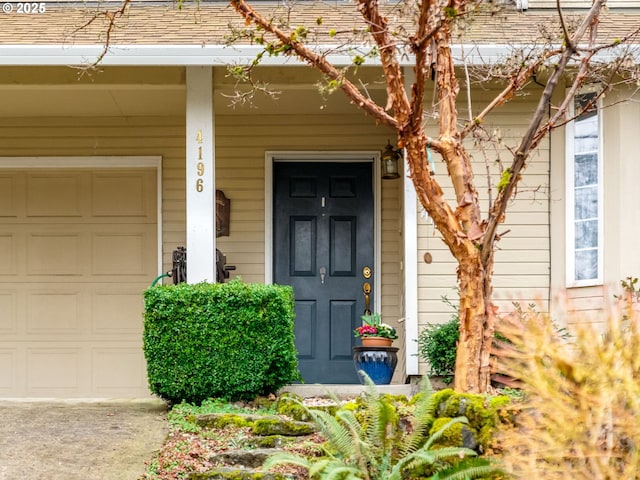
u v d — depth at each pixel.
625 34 8.84
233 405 8.01
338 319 10.52
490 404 6.09
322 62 6.56
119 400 8.62
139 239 10.53
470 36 8.67
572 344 5.23
